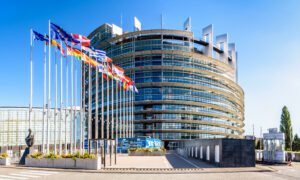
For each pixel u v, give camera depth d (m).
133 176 21.02
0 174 21.72
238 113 126.31
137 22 113.81
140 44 103.31
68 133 84.25
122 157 46.19
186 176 21.45
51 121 82.50
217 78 110.69
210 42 112.88
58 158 26.12
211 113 103.88
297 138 114.44
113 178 19.69
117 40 107.25
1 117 79.56
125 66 103.62
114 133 95.94
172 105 97.81
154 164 31.12
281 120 100.50
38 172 23.08
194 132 99.94
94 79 108.88
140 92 98.50
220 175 22.42
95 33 117.00
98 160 25.23
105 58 42.12
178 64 101.62
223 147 28.61
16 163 31.39
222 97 110.75
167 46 102.88
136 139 63.34
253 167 28.72
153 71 100.19
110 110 99.50
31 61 31.88
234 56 131.38
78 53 38.31
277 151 39.81
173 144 97.50
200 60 105.94
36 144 80.50
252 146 29.52
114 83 97.81
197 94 101.25
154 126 96.25
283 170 28.47
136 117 97.50
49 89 32.25
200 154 39.75
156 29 101.44
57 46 34.44
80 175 21.22
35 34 32.50
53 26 33.12
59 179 18.94
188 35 105.00
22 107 82.44
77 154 25.84
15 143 79.38
